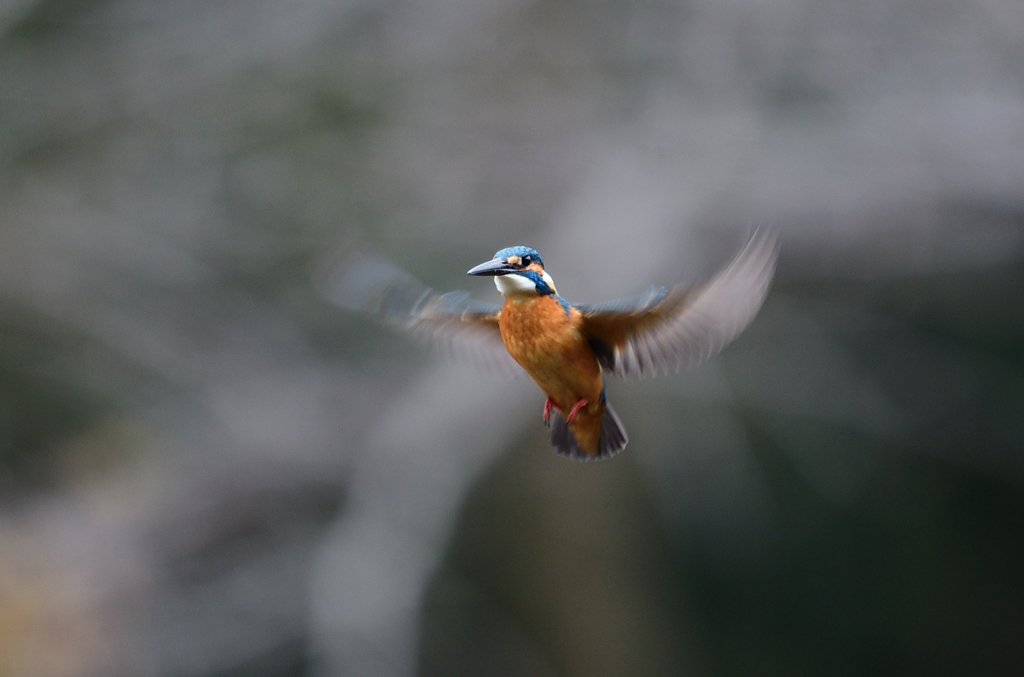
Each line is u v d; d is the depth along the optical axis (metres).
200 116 15.13
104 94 14.99
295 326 15.76
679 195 12.98
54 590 13.84
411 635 12.02
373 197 14.84
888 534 16.78
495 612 14.89
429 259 14.70
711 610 16.31
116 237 15.10
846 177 12.72
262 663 14.31
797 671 16.56
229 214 15.20
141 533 14.75
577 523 14.88
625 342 4.19
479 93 14.63
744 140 13.06
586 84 14.38
